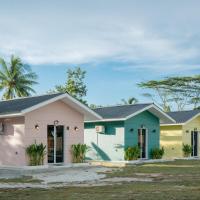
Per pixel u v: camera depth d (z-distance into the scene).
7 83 58.00
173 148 34.00
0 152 23.14
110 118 28.80
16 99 25.05
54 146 23.08
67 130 23.72
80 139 24.33
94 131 30.70
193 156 33.84
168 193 12.66
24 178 18.09
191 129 34.38
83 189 13.97
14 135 22.39
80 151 24.02
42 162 22.17
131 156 28.25
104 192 13.06
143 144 29.95
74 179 17.66
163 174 19.62
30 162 21.78
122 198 11.69
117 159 29.06
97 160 29.77
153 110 30.17
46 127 22.75
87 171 21.27
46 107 22.81
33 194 12.80
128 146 28.88
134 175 19.17
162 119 31.19
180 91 68.06
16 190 13.85
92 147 30.75
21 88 58.44
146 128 30.08
